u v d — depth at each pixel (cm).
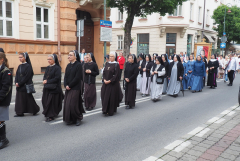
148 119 666
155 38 2656
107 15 1964
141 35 2800
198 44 2059
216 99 968
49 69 636
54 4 1568
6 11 1352
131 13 1516
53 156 421
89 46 1948
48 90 632
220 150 438
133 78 776
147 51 2764
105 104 689
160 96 927
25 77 648
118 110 771
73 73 584
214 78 1298
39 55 1520
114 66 692
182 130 570
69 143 482
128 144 480
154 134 541
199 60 1159
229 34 3200
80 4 1695
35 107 682
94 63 766
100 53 1952
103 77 702
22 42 1421
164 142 492
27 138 509
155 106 835
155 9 1481
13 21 1384
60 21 1617
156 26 2630
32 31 1471
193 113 735
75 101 587
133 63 791
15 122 622
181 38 2631
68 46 1656
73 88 588
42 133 541
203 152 430
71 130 564
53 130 562
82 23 1180
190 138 501
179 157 409
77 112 592
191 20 2734
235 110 753
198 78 1156
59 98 648
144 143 486
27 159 409
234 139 494
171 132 555
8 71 445
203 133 532
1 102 443
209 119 666
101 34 1391
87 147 463
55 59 639
